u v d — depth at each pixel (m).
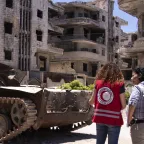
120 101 5.74
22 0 41.75
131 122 5.67
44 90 9.62
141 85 5.66
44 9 45.34
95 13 58.62
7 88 9.80
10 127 10.01
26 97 9.99
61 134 11.94
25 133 11.27
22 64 41.66
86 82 51.22
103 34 59.75
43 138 10.91
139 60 34.50
